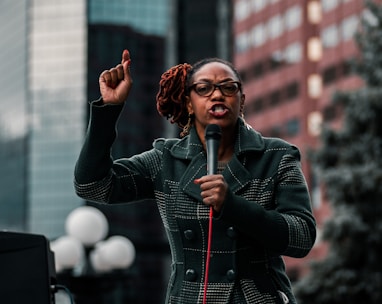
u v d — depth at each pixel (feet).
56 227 506.89
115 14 507.71
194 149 20.43
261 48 490.08
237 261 19.62
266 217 18.97
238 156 20.24
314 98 461.78
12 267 19.56
